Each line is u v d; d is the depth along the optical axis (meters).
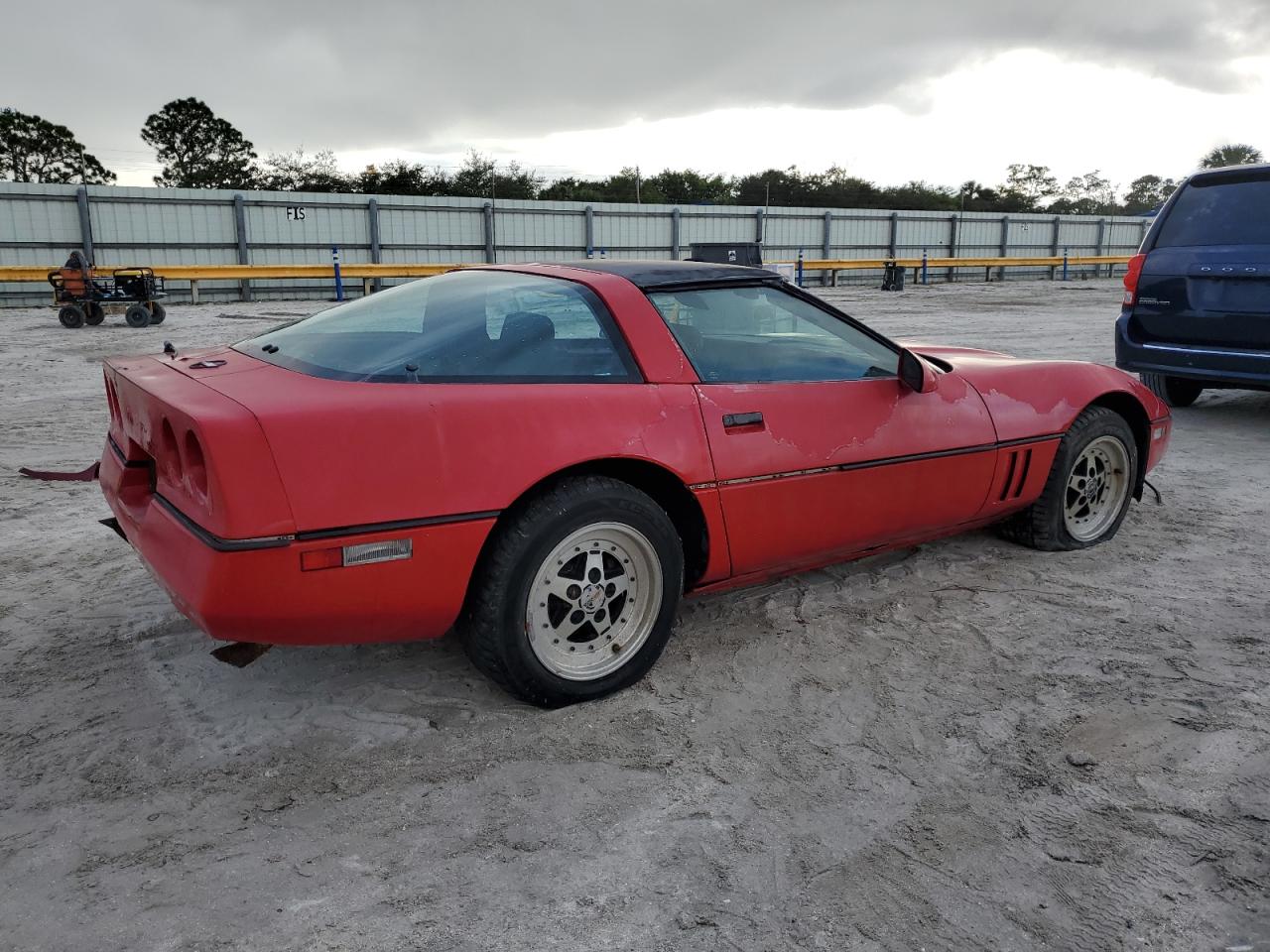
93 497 5.11
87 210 22.08
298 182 55.66
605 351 2.78
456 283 3.11
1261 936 1.84
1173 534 4.39
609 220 29.39
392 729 2.63
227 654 2.54
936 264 31.88
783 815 2.24
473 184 48.31
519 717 2.70
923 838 2.16
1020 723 2.68
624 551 2.77
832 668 3.02
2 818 2.21
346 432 2.29
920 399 3.40
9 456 6.09
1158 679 2.93
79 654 3.10
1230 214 6.34
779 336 3.17
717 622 3.38
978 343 12.95
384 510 2.31
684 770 2.44
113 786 2.35
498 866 2.05
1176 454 6.05
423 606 2.42
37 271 19.73
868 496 3.25
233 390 2.41
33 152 53.97
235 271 21.62
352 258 26.12
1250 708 2.73
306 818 2.22
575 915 1.90
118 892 1.96
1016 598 3.59
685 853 2.10
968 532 4.23
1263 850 2.10
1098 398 4.09
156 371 2.75
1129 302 6.84
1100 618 3.41
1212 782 2.37
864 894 1.96
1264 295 6.07
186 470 2.30
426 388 2.44
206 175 56.81
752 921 1.88
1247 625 3.34
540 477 2.51
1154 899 1.95
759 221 32.19
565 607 2.68
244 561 2.18
